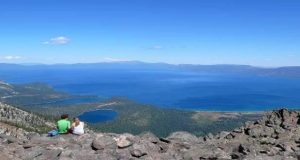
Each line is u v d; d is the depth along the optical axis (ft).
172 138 82.79
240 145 72.23
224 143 79.77
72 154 67.82
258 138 84.48
